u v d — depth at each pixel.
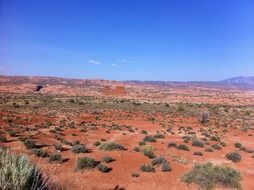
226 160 25.03
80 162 18.56
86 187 14.94
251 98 170.75
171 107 97.00
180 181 17.17
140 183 16.69
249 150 31.17
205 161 24.02
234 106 117.88
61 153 23.44
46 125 48.03
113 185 16.00
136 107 92.50
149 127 51.41
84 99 127.56
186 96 191.50
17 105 83.88
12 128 42.34
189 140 35.78
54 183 7.04
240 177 17.27
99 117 64.19
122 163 20.25
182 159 23.14
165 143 31.56
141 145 29.31
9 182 5.38
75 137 35.50
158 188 16.02
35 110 74.25
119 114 70.88
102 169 18.27
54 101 101.81
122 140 33.72
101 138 35.56
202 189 16.16
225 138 42.78
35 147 25.45
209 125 58.69
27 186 5.57
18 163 5.92
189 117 69.81
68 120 57.34
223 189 16.12
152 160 20.62
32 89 185.00
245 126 60.56
